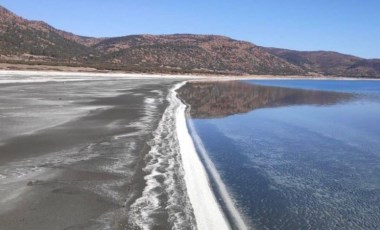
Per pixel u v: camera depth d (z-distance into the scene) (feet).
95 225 20.04
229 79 376.68
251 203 26.00
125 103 80.28
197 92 144.46
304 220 23.59
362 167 37.29
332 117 77.97
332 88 239.30
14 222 20.03
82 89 119.96
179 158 34.78
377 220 23.98
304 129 60.49
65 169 29.76
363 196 28.53
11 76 180.86
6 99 79.46
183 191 26.02
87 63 415.23
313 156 41.55
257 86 225.56
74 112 62.13
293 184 30.94
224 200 26.09
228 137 51.60
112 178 28.04
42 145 37.55
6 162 31.22
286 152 43.19
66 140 40.27
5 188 25.08
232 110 87.66
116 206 22.76
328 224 23.17
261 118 73.56
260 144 47.39
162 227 20.30
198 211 22.88
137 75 294.66
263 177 32.60
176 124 54.54
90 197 23.99
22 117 54.90
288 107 98.78
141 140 41.83
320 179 32.73
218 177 31.76
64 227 19.62
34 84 135.44
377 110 94.68
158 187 26.53
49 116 56.70
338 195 28.55
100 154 34.91
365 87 276.82
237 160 38.37
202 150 42.45
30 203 22.65
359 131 59.47
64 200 23.29
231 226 21.83
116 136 43.50
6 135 41.70
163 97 101.40
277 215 24.12
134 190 25.67
